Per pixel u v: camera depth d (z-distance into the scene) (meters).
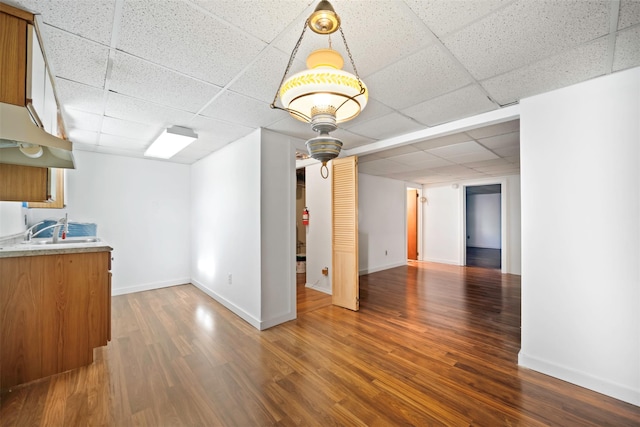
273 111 2.47
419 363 2.23
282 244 3.16
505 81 1.94
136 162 4.27
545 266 2.10
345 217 3.68
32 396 1.80
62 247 2.13
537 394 1.84
